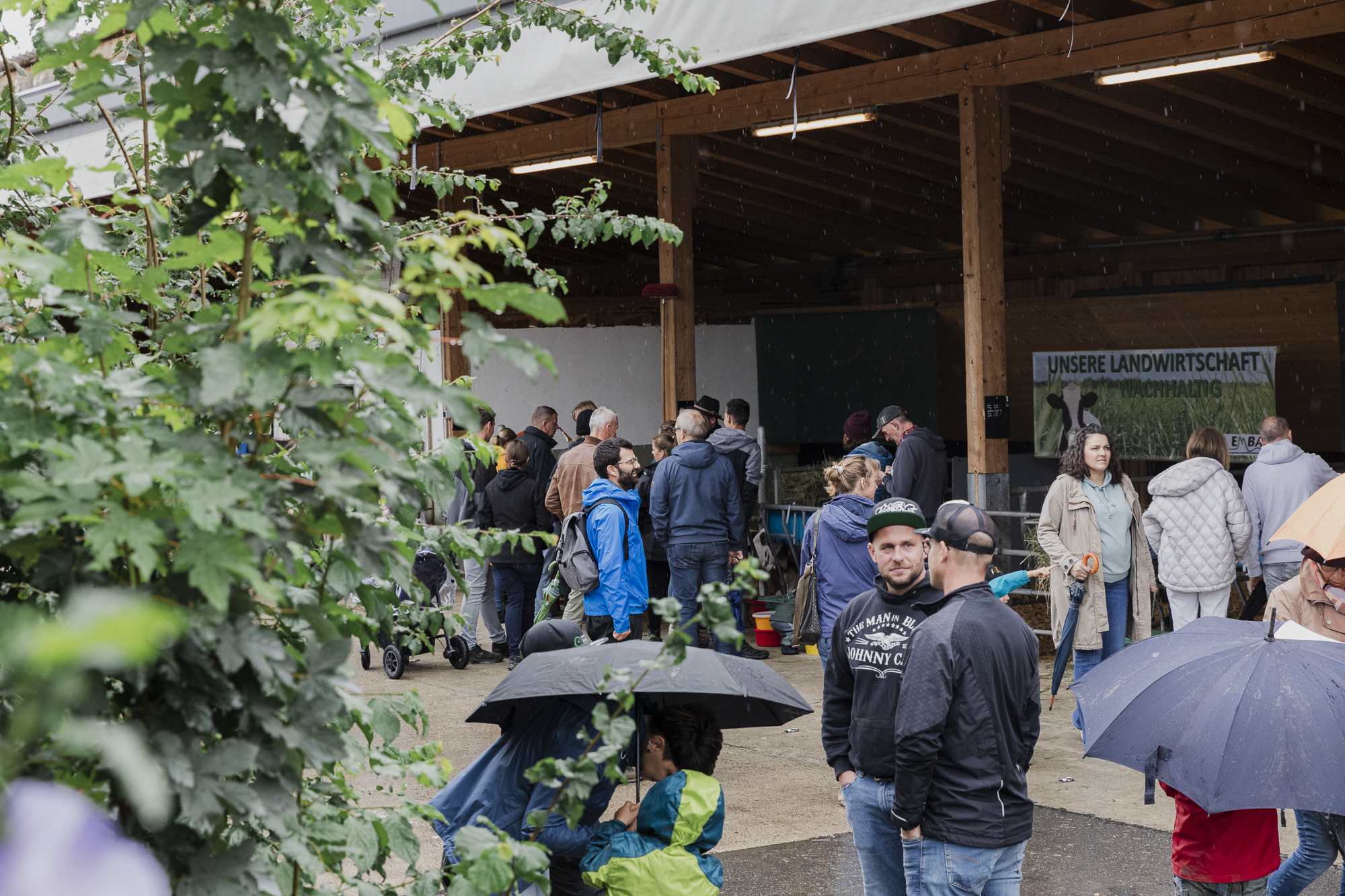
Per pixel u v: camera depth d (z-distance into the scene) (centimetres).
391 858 509
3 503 160
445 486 210
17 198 292
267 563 167
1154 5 812
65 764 146
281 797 162
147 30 172
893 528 376
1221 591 719
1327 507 431
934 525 353
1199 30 792
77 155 604
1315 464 788
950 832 331
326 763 189
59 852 65
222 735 169
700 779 320
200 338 177
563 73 820
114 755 88
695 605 852
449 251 165
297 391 160
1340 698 321
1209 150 1224
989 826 330
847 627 385
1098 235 1616
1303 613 436
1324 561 418
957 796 331
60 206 299
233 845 176
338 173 179
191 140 161
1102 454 673
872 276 1834
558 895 348
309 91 159
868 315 1602
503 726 368
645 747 339
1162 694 339
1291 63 977
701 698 395
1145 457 1240
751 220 1662
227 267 283
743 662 373
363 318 158
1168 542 724
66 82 298
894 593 379
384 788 224
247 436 195
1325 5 733
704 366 1641
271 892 158
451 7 748
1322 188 1313
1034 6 816
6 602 177
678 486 844
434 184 343
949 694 328
